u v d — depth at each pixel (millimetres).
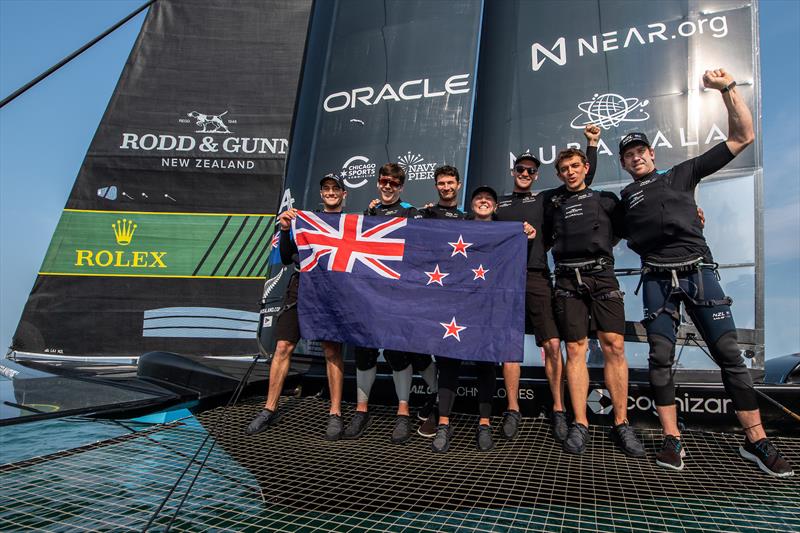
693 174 3031
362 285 3527
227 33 8008
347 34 5375
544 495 2473
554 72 4508
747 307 3787
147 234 7402
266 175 7613
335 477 2650
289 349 3672
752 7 4082
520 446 3127
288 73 7879
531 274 3537
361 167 4918
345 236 3670
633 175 3230
